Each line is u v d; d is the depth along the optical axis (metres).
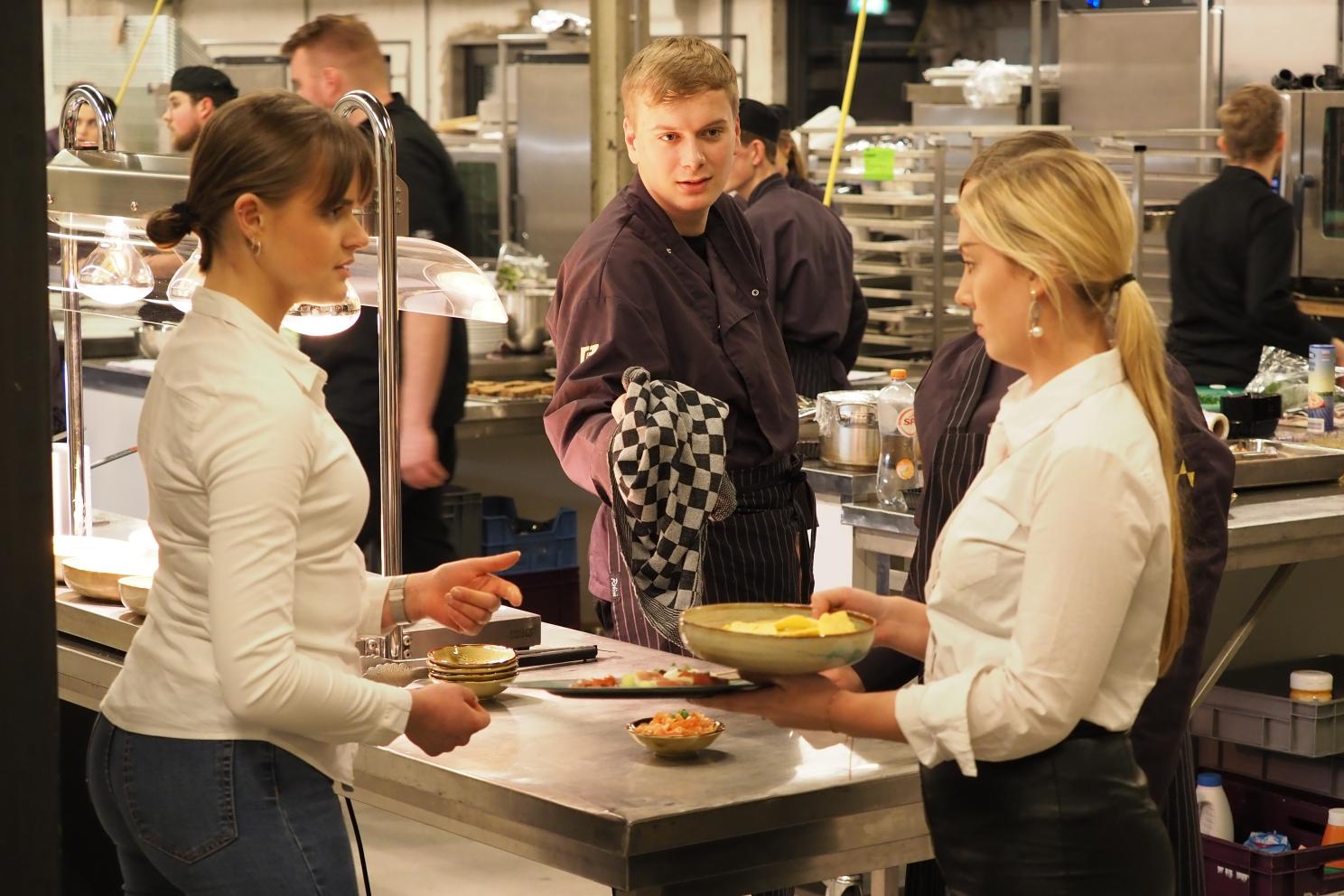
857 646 1.79
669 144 2.81
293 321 2.43
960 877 1.77
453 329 4.25
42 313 1.32
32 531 1.33
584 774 2.03
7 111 1.27
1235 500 3.67
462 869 2.33
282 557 1.75
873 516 3.70
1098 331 1.72
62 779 3.17
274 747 1.81
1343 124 6.47
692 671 2.15
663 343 2.83
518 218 7.97
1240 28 7.11
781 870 2.00
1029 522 1.67
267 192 1.80
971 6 9.66
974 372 2.43
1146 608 1.69
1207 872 3.65
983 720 1.65
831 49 10.14
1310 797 3.88
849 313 4.98
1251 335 5.22
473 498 5.74
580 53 7.87
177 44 7.46
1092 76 7.65
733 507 2.73
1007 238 1.68
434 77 11.30
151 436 1.82
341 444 1.86
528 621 2.59
